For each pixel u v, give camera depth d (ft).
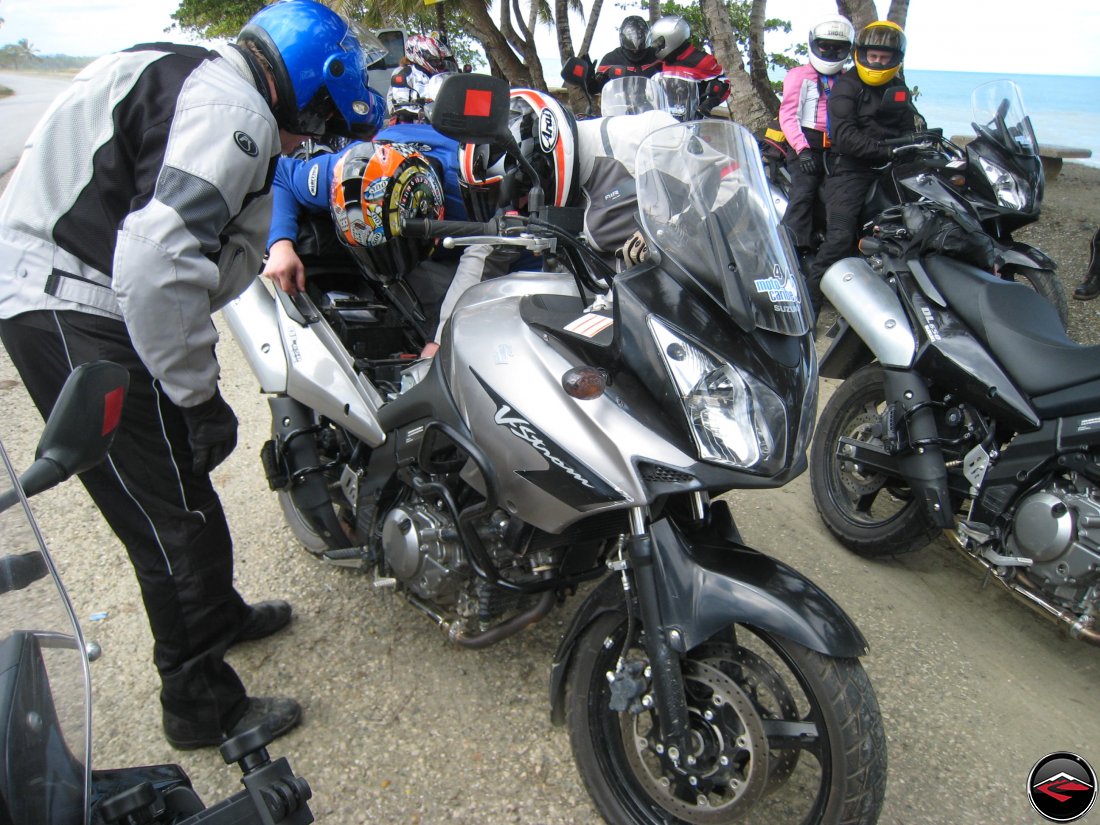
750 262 6.61
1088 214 27.32
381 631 9.68
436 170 10.63
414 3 45.80
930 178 15.60
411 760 7.98
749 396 6.31
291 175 9.96
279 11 6.92
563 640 7.34
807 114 19.34
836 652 6.00
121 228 6.11
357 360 9.83
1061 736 8.71
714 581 6.31
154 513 7.22
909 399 10.27
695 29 59.72
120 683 8.84
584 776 7.23
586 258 7.73
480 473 7.50
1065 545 8.80
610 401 6.65
